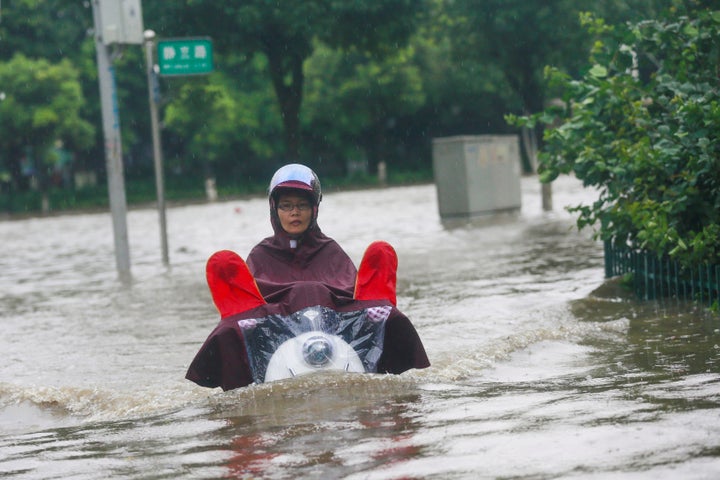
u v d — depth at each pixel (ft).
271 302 29.68
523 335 35.91
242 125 244.22
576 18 103.86
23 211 237.45
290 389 27.63
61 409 30.50
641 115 45.34
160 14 115.75
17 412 30.48
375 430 22.44
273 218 31.48
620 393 24.94
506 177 114.32
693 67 46.93
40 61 220.84
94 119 253.44
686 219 44.88
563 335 36.68
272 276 30.89
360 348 29.25
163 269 76.74
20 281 75.87
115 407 29.63
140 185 274.77
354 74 250.78
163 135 280.10
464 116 277.64
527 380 28.43
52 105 219.61
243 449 21.70
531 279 56.59
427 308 47.93
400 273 63.46
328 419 24.07
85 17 134.72
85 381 34.91
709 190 44.06
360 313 29.60
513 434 20.98
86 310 55.62
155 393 31.14
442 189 110.42
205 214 168.76
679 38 47.06
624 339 35.24
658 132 44.60
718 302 40.83
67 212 217.36
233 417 25.43
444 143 110.01
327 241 31.78
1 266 90.84
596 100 47.67
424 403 25.34
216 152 241.35
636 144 43.73
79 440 24.71
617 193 46.73
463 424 22.41
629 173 45.60
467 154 108.99
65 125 220.84
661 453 18.54
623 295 47.93
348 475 18.63
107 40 75.87
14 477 20.98
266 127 251.60
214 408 26.78
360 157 277.44
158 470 20.47
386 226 107.65
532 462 18.63
